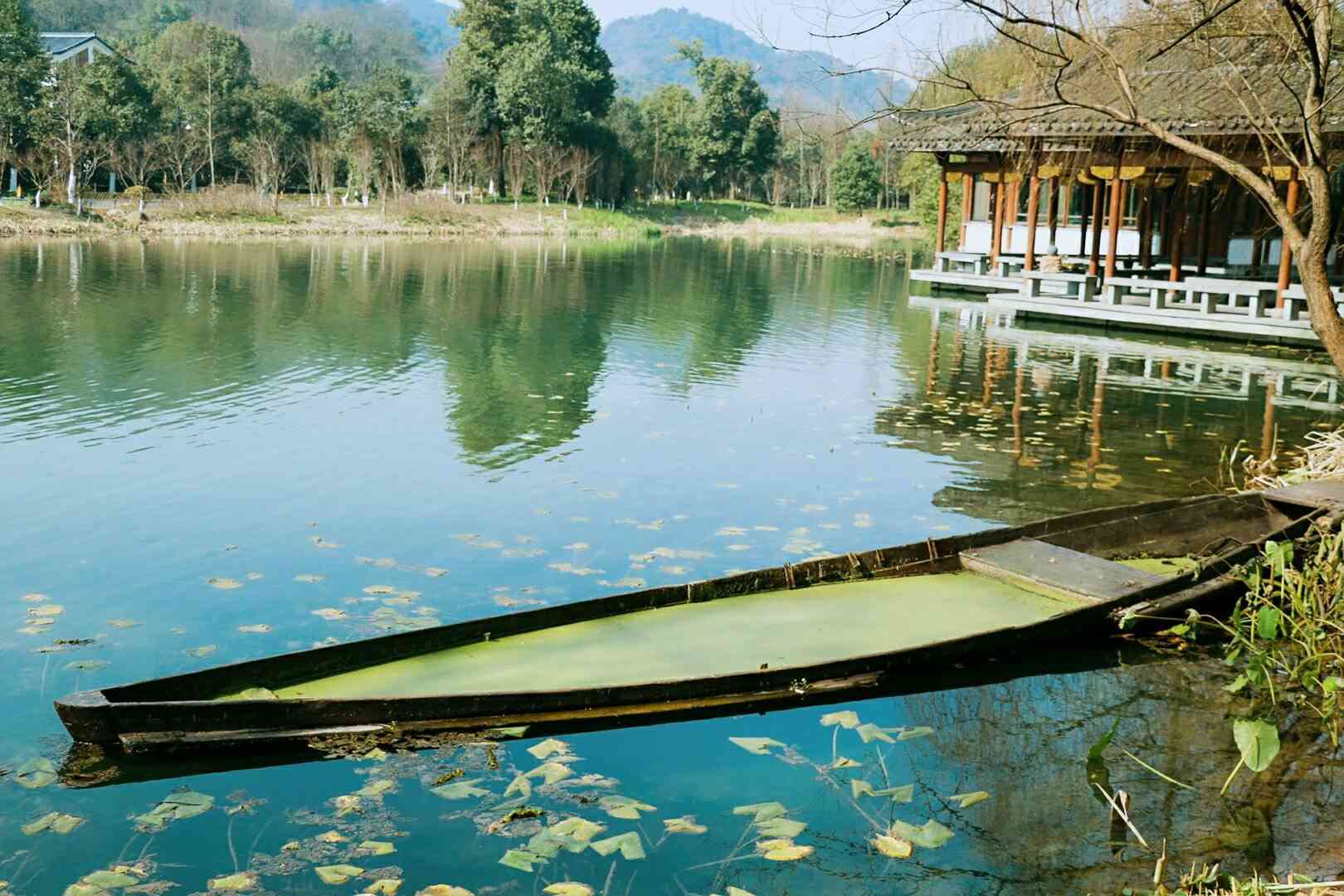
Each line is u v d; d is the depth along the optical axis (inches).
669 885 154.4
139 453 386.9
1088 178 820.0
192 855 157.8
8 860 156.3
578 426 451.2
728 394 531.5
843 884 155.8
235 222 1745.8
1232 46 336.8
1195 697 218.5
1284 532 282.7
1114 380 587.8
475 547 295.1
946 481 379.6
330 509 326.0
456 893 149.4
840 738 197.6
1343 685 209.9
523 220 2182.6
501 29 2822.3
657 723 200.2
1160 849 166.9
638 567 281.9
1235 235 970.7
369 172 2199.8
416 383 536.4
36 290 839.1
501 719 194.1
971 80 391.2
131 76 1966.0
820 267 1435.8
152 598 254.7
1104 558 288.4
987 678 224.5
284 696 193.2
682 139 3248.0
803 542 307.6
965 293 1073.5
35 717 197.8
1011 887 156.7
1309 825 173.5
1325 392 559.5
